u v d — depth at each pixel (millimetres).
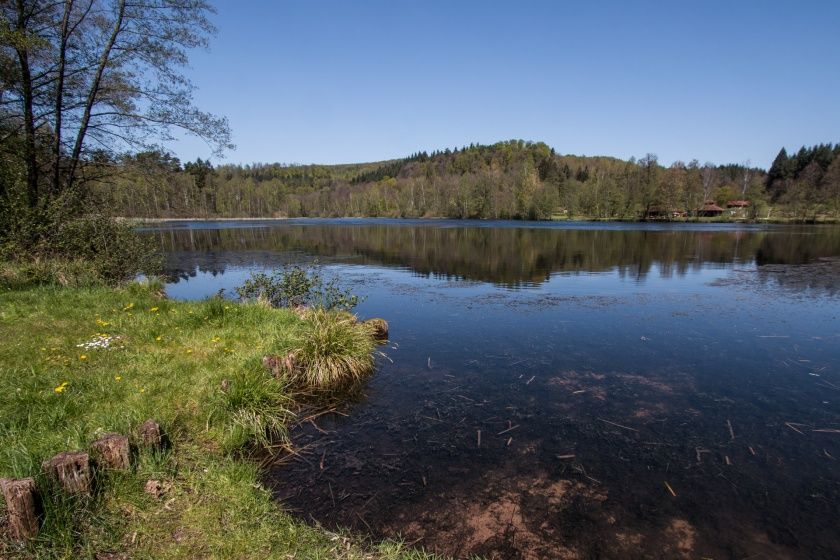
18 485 2799
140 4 12836
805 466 4707
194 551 3021
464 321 10508
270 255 25453
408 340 8984
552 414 5812
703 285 15516
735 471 4609
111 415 4273
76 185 12117
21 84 12055
